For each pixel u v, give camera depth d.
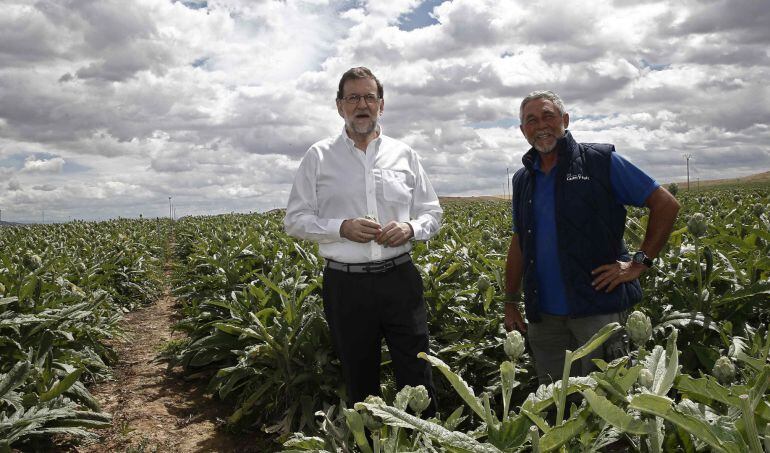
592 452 1.62
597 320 3.09
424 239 3.48
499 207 18.66
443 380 4.50
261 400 4.71
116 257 10.74
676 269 4.28
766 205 8.09
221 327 4.98
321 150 3.55
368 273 3.36
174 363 6.00
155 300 10.86
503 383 1.77
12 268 5.88
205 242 11.54
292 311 4.66
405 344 3.44
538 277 3.31
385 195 3.48
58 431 3.61
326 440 2.40
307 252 6.54
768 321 3.97
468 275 5.32
